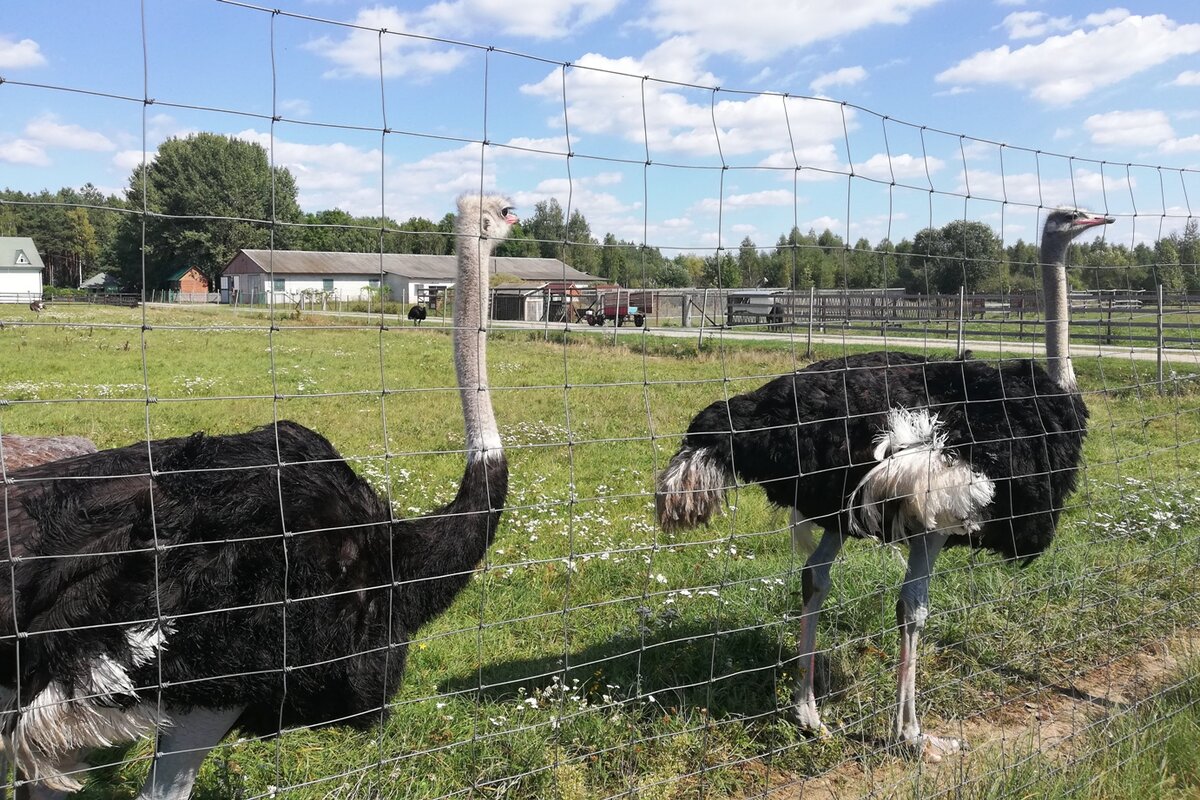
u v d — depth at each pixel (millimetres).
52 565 2451
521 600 5230
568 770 3520
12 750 2428
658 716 3984
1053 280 4934
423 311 15305
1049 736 3980
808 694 4023
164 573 2510
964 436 3816
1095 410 10773
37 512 2574
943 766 3602
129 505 2605
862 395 3857
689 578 5562
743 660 4531
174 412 12180
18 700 2287
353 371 17297
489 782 3209
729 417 3621
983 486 3752
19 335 20734
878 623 4953
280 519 2676
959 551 5934
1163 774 3463
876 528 3814
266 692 2664
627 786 3414
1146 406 11070
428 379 16297
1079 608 5090
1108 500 6340
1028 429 3986
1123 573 5703
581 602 5262
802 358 11430
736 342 12570
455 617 4961
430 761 3572
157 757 2648
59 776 2498
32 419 11422
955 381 4043
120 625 2430
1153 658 4777
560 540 6277
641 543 6266
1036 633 4926
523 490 7734
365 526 2867
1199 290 6094
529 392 13477
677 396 13289
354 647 2805
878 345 9594
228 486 2695
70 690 2412
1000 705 4207
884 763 3766
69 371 16891
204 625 2527
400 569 2975
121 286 17672
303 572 2658
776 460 3771
